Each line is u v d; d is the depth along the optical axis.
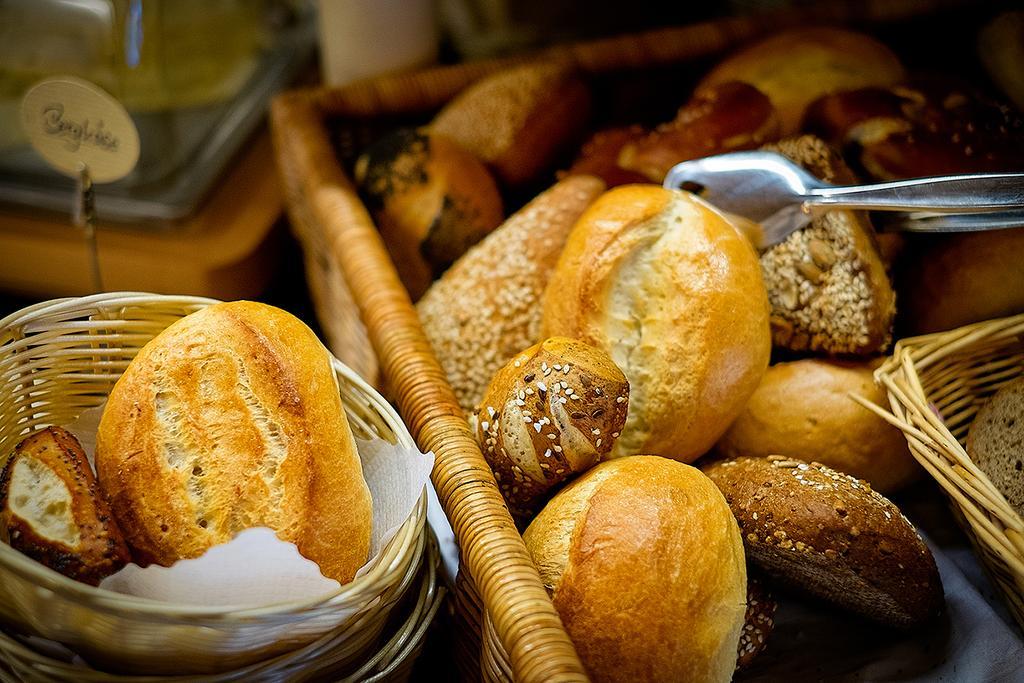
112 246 0.62
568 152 0.61
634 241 0.45
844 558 0.41
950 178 0.45
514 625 0.35
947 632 0.43
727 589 0.38
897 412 0.45
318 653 0.37
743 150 0.54
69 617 0.35
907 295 0.52
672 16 0.74
